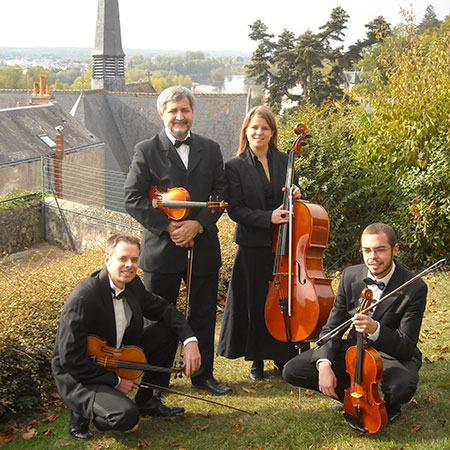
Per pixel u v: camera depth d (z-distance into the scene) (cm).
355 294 360
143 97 3073
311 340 386
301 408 387
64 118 2264
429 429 350
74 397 338
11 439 374
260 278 422
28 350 423
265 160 423
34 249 1323
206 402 403
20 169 1855
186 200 378
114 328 351
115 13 4219
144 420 382
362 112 782
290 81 3666
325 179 713
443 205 671
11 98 3275
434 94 712
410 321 343
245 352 430
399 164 725
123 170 2936
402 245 709
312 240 391
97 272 356
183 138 394
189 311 411
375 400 329
